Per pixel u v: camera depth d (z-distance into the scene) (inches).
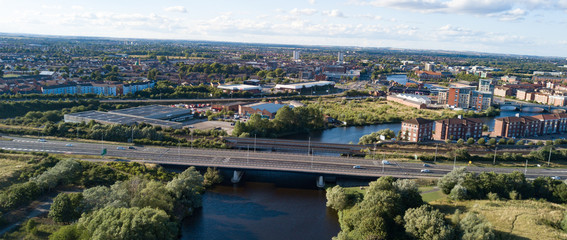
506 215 7204.7
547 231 6594.5
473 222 6678.2
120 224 6314.0
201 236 7613.2
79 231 6382.9
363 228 7042.3
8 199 7598.4
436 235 6505.9
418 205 7844.5
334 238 7007.9
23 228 7081.7
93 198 7401.6
